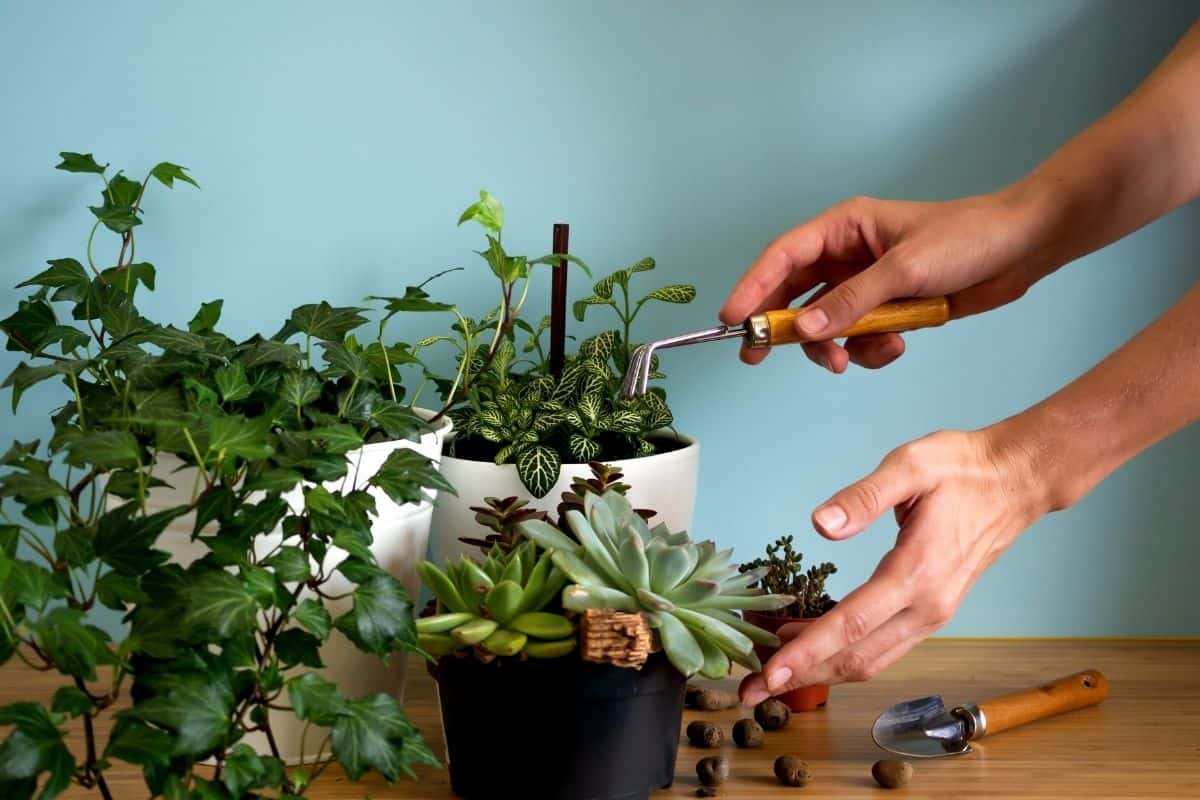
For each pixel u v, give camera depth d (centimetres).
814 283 100
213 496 71
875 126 105
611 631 76
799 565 96
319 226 104
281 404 77
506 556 83
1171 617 109
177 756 68
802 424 108
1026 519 79
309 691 70
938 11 105
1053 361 107
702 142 105
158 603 69
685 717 92
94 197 103
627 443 98
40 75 102
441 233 105
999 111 105
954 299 95
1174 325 79
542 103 104
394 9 103
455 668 79
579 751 79
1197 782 84
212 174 103
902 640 79
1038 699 91
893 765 83
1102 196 89
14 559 67
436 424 89
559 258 86
